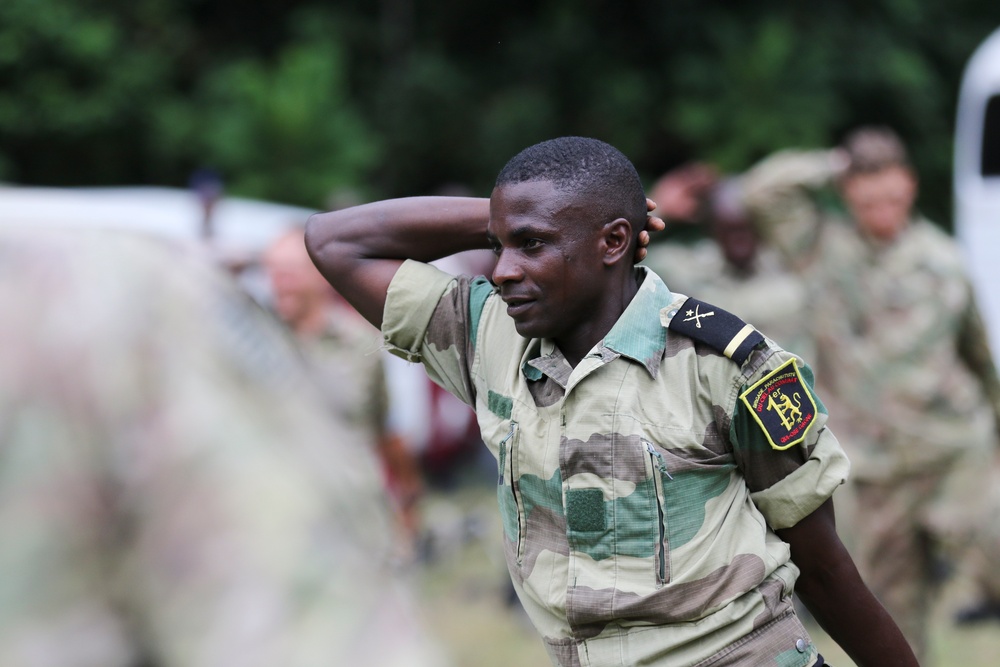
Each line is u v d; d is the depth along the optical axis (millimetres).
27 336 1976
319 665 1816
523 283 4883
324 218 5805
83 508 1911
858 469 12258
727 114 36906
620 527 4812
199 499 1901
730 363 4883
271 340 2129
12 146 36938
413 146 38906
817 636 13211
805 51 37781
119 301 2016
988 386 12438
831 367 12734
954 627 13945
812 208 13094
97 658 1880
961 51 41500
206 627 1844
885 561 12281
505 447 5086
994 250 22688
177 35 38562
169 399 1964
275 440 1973
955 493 12219
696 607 4770
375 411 12258
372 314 5711
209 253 2248
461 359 5457
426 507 19766
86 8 37344
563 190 4852
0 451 1923
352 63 40156
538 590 4977
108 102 36469
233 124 34562
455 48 41094
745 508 5000
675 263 13586
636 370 4922
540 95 38375
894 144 12648
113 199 18172
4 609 1870
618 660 4797
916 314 12352
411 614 1922
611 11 39562
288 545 1876
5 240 2078
